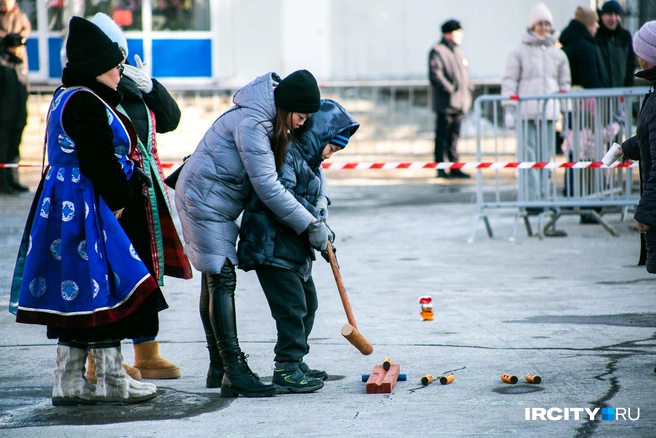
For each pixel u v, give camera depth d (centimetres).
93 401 1070
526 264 1964
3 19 2997
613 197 2291
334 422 985
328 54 4134
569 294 1653
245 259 1084
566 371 1162
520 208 2331
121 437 953
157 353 1205
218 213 1080
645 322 1423
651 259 1151
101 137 1003
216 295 1094
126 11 4219
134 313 1054
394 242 2286
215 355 1139
